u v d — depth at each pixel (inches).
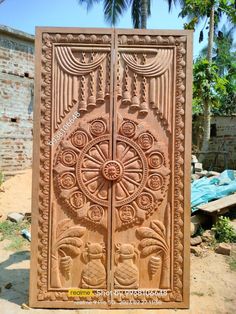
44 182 95.5
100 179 96.2
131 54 96.1
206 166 467.2
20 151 310.8
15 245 157.1
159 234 96.8
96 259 96.3
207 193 203.9
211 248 154.8
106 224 96.3
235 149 454.3
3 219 203.0
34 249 95.4
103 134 96.1
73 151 95.7
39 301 95.3
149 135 96.2
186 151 96.0
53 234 95.7
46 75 95.0
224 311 95.5
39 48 94.9
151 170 96.5
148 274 97.0
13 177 290.7
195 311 95.0
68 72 95.3
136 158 96.4
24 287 109.8
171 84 96.2
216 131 475.5
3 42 292.8
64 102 95.2
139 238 97.0
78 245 96.1
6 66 295.9
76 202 95.9
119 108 96.3
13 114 303.7
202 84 374.6
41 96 95.0
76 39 95.3
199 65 381.4
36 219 95.7
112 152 95.8
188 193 96.4
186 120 95.8
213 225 175.6
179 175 96.5
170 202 96.9
